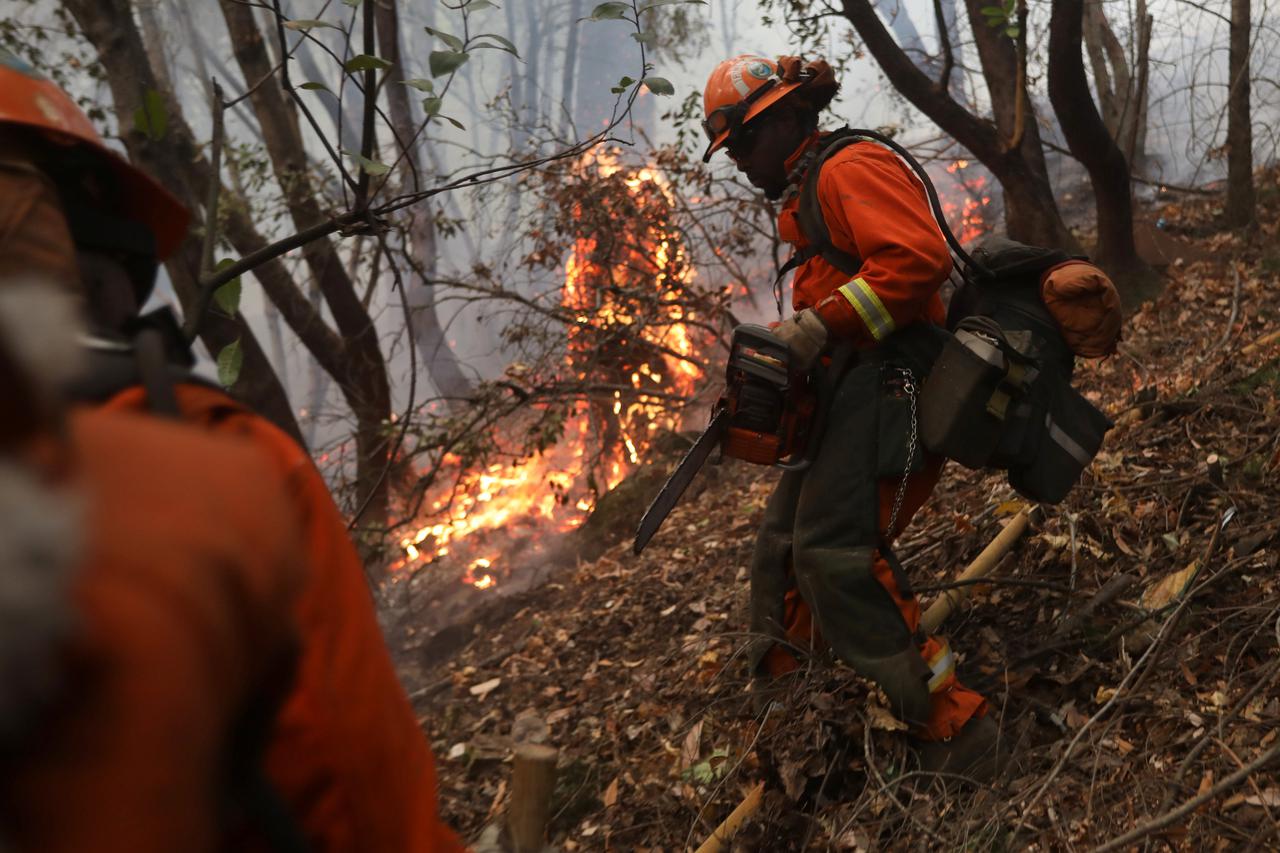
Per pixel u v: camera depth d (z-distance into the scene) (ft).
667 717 12.04
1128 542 11.63
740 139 9.82
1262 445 12.44
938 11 27.40
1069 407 9.58
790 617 10.77
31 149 3.34
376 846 3.14
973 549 12.70
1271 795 7.69
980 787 8.73
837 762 9.84
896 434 9.24
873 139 9.64
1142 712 9.13
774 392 9.26
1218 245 30.07
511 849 4.50
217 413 3.18
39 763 1.95
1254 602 9.89
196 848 2.10
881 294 8.77
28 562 1.81
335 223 7.64
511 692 14.88
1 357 1.98
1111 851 7.12
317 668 3.08
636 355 27.14
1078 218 41.29
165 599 2.12
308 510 3.22
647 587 16.74
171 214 3.84
